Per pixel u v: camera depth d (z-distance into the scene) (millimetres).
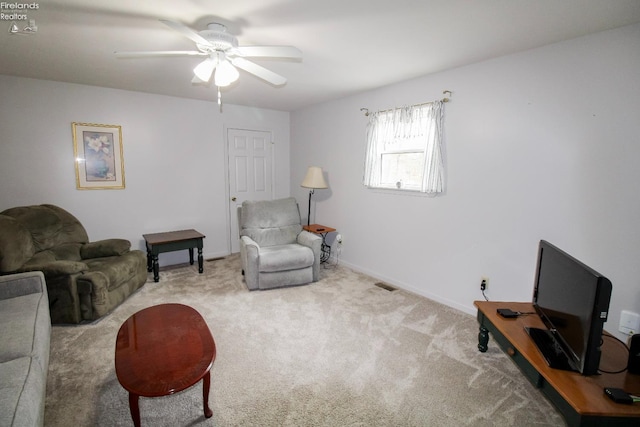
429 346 2346
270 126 5047
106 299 2686
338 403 1772
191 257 4211
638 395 1335
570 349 1521
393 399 1810
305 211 4992
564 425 1638
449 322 2717
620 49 1971
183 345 1634
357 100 3887
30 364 1477
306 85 3480
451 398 1824
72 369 2016
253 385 1907
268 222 3896
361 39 2213
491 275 2736
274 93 3887
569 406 1317
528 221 2467
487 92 2629
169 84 3484
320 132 4551
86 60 2680
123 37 2193
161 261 4215
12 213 2877
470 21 1923
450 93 2887
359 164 3938
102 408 1703
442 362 2156
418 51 2434
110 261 3027
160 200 4184
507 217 2586
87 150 3623
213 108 4477
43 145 3385
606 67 2025
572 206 2230
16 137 3252
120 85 3545
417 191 3264
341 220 4293
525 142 2432
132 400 1373
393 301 3143
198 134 4387
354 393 1854
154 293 3264
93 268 2789
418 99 3174
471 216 2830
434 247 3160
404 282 3490
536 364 1555
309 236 3707
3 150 3205
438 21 1929
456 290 3008
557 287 1701
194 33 1702
